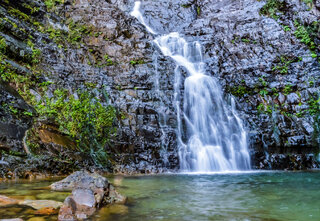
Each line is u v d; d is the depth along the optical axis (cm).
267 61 1111
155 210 325
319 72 1044
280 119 978
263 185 530
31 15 1028
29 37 909
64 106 782
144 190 468
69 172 636
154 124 904
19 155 584
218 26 1314
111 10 1205
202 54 1184
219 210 329
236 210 329
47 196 366
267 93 1047
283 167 898
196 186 516
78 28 1128
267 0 1291
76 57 1009
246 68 1112
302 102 1002
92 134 787
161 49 1207
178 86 1019
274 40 1159
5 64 748
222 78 1101
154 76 1022
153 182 572
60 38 1034
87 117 805
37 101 746
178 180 608
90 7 1199
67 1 1205
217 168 892
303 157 912
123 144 827
